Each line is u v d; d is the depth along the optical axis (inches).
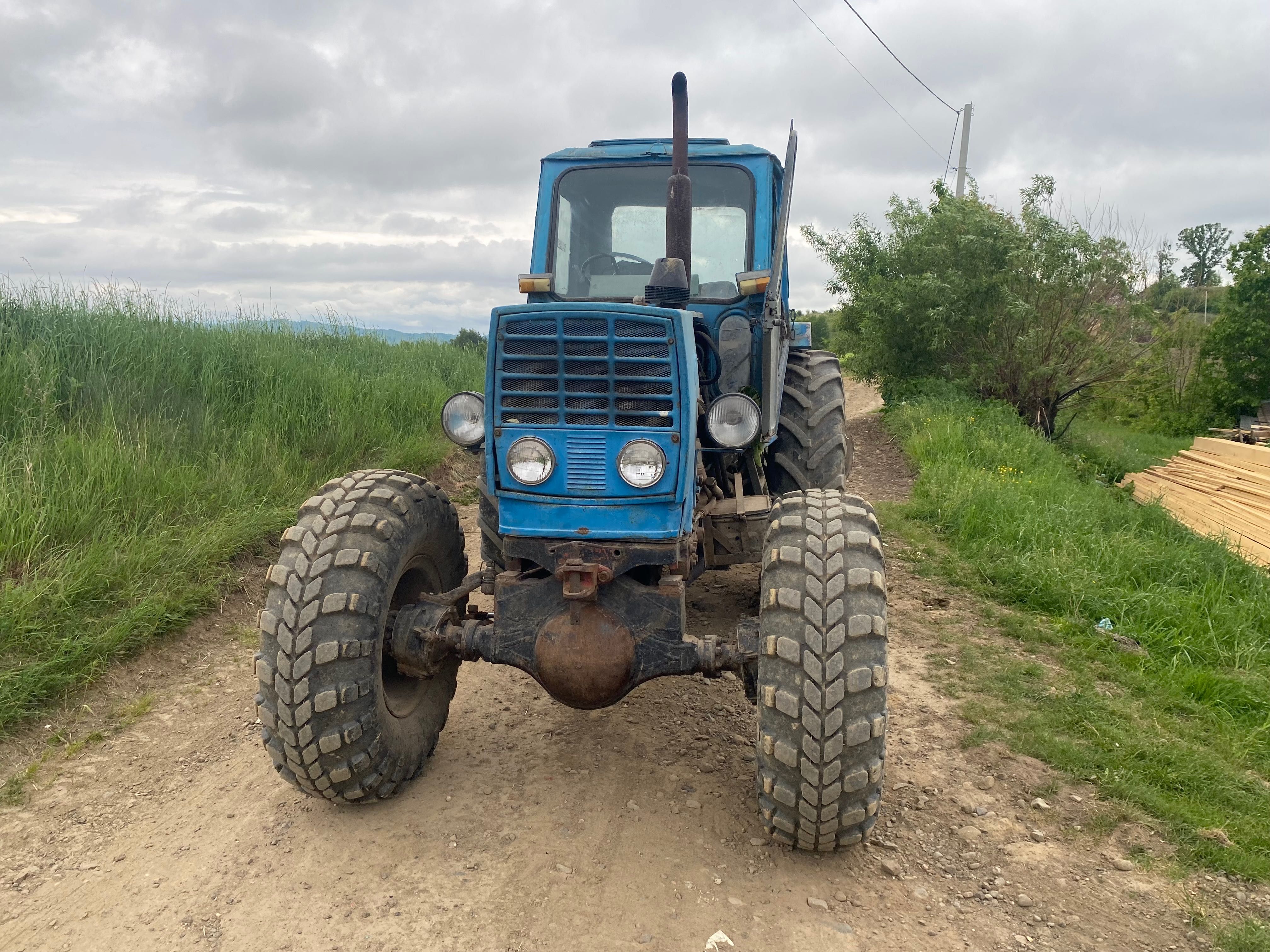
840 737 107.9
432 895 114.6
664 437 124.2
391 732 129.5
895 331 634.8
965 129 804.0
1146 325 566.9
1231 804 143.6
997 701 179.5
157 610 192.2
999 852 128.1
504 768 146.9
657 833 128.4
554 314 124.0
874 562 116.2
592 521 126.3
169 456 262.2
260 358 355.9
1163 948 109.1
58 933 108.6
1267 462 403.2
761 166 180.1
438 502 145.7
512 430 128.4
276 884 117.3
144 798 140.9
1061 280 555.8
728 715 166.9
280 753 122.0
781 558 116.3
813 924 110.7
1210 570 268.8
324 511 129.2
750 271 165.3
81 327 308.0
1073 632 221.6
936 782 147.2
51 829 131.9
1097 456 605.9
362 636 120.9
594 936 107.5
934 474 381.1
